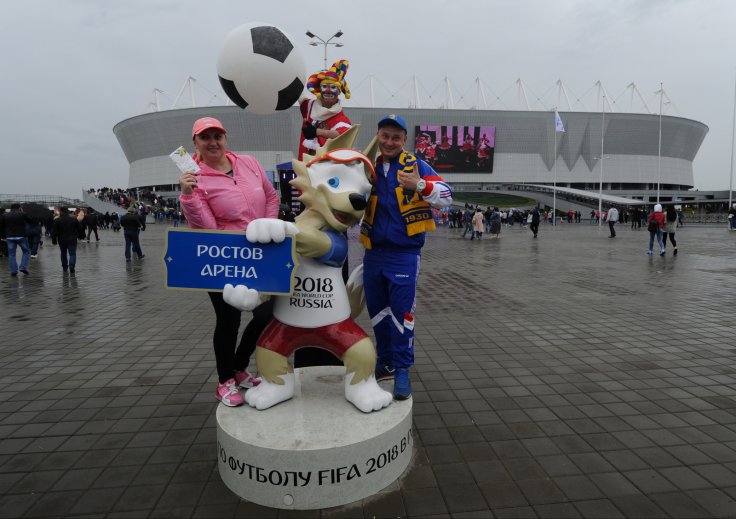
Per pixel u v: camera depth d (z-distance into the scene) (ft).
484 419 11.69
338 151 9.38
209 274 8.63
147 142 249.96
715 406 12.34
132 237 46.42
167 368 15.52
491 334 19.35
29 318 22.65
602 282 32.48
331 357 13.29
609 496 8.58
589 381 14.14
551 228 120.57
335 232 9.53
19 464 9.80
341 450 8.17
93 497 8.65
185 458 10.00
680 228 115.44
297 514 8.11
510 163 251.19
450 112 238.07
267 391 9.67
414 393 13.34
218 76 11.82
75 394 13.42
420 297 27.43
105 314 23.43
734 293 27.91
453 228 119.34
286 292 8.58
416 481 9.06
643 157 257.34
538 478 9.16
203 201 9.43
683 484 8.93
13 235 37.52
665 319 21.65
